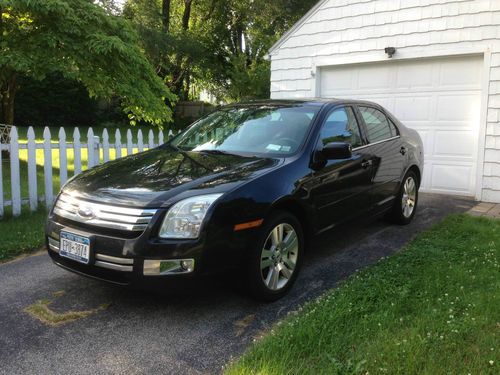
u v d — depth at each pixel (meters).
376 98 8.57
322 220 4.09
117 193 3.33
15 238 5.11
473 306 3.23
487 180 7.32
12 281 4.08
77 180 3.82
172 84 24.83
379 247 4.99
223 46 26.12
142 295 3.75
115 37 7.39
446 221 5.80
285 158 3.93
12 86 9.64
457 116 7.68
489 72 7.18
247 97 22.05
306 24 9.28
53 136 16.00
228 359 2.84
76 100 21.53
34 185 6.18
